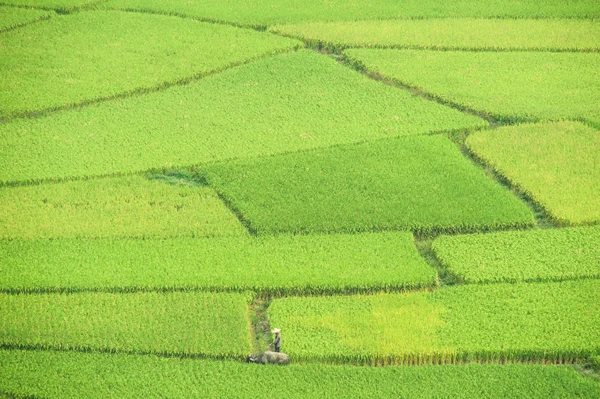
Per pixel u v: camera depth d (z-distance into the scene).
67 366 39.72
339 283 44.91
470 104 63.72
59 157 57.75
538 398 37.28
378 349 40.38
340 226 50.00
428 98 65.56
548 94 65.25
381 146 58.38
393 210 51.22
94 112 63.72
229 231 50.09
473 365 39.44
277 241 48.91
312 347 40.75
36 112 63.59
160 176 56.09
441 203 51.78
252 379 38.78
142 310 43.41
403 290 45.16
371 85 67.25
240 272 46.06
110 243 49.00
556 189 53.25
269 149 58.47
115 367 39.62
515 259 46.91
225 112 63.69
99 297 44.44
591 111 62.72
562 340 40.62
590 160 56.44
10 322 42.50
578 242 48.25
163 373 39.28
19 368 39.59
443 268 46.84
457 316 42.59
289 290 45.03
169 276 45.81
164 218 51.38
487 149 57.84
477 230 49.97
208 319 42.69
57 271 46.41
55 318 42.84
